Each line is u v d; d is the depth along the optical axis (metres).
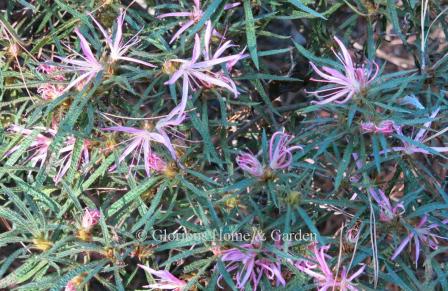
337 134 0.37
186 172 0.38
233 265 0.38
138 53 0.37
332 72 0.36
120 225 0.38
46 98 0.38
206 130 0.38
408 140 0.36
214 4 0.37
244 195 0.37
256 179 0.36
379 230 0.37
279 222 0.36
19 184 0.38
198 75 0.36
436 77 0.41
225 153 0.40
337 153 0.38
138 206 0.38
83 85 0.37
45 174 0.37
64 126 0.35
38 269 0.37
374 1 0.41
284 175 0.36
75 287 0.36
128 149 0.37
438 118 0.36
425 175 0.40
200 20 0.37
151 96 0.40
